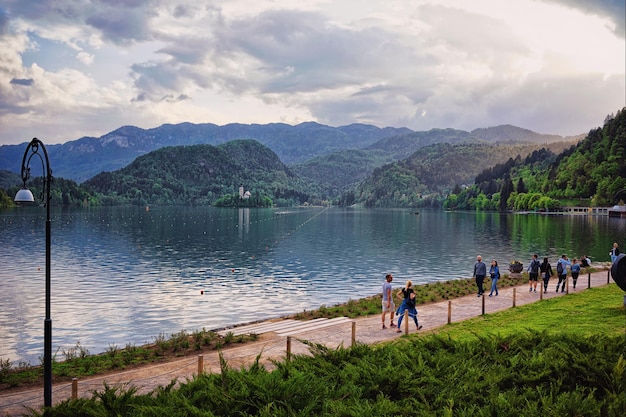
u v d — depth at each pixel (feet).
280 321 108.06
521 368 44.65
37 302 155.33
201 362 54.13
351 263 255.70
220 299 160.97
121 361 74.84
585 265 180.24
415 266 244.01
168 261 261.24
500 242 377.91
